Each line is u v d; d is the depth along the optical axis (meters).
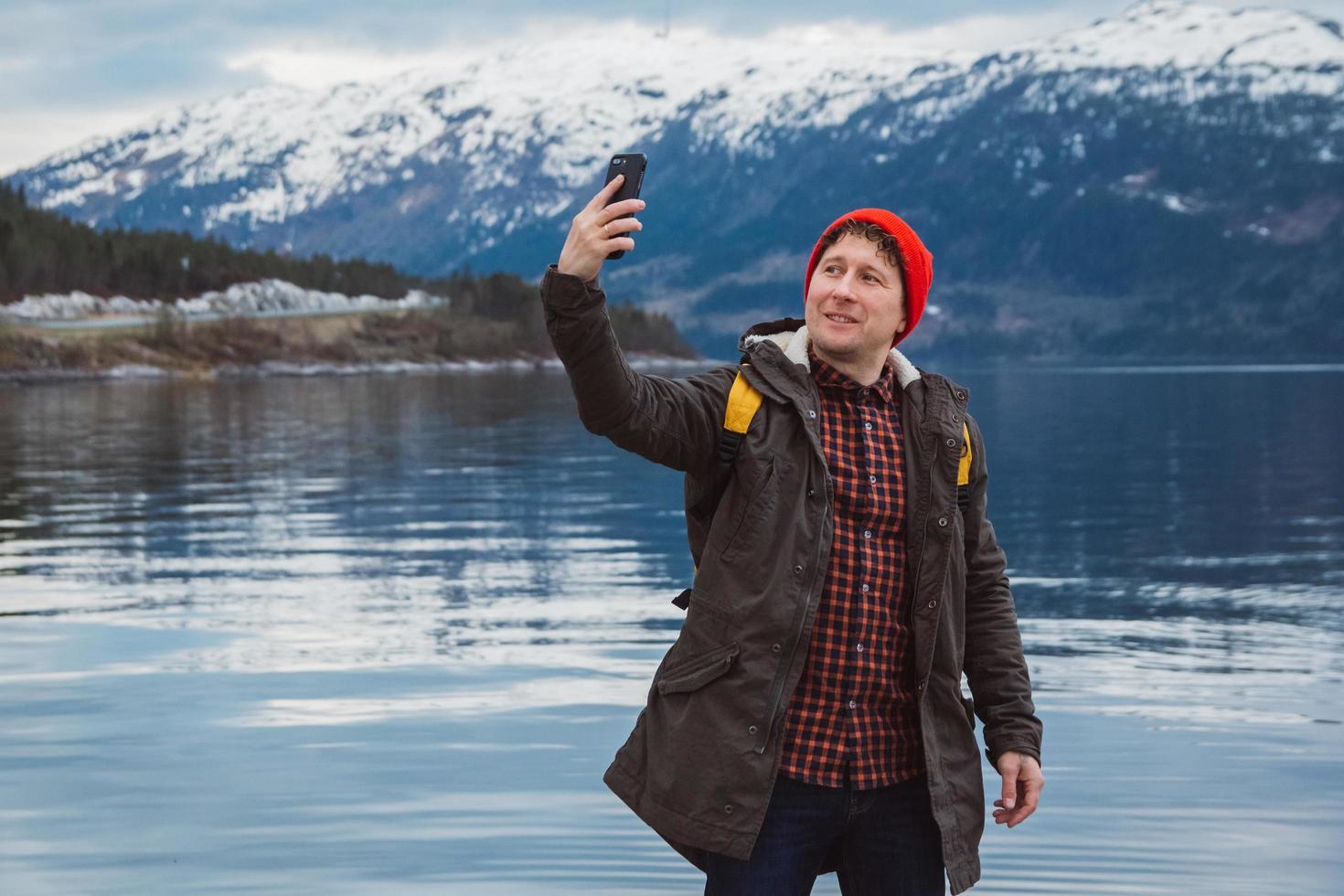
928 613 2.58
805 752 2.53
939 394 2.67
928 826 2.62
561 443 28.73
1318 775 5.26
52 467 22.20
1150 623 8.95
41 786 5.11
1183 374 124.56
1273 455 26.08
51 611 9.05
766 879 2.51
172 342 105.38
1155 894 4.11
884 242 2.59
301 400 53.78
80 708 6.34
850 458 2.58
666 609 9.16
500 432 33.31
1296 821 4.73
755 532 2.51
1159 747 5.69
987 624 2.79
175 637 8.11
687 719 2.52
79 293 125.81
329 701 6.47
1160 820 4.75
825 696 2.55
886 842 2.61
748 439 2.54
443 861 4.33
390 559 11.81
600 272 2.43
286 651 7.69
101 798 4.96
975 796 2.63
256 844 4.48
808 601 2.49
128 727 5.98
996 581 2.79
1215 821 4.74
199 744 5.68
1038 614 9.32
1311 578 11.04
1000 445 29.66
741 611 2.50
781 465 2.53
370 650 7.71
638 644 7.91
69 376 87.88
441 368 127.19
